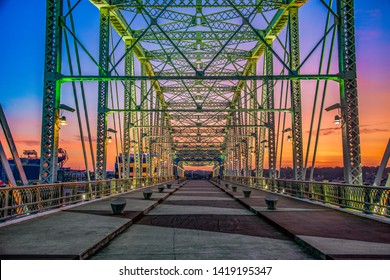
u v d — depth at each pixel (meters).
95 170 25.08
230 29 34.19
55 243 7.89
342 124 18.58
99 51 25.70
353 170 18.12
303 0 25.05
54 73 19.22
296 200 21.02
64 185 15.80
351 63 18.91
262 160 40.88
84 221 11.55
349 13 19.31
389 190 11.30
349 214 13.63
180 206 19.23
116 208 13.58
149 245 8.62
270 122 33.00
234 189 32.03
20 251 7.08
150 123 51.16
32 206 12.74
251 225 12.06
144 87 44.47
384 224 10.93
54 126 18.77
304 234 9.13
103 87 26.25
